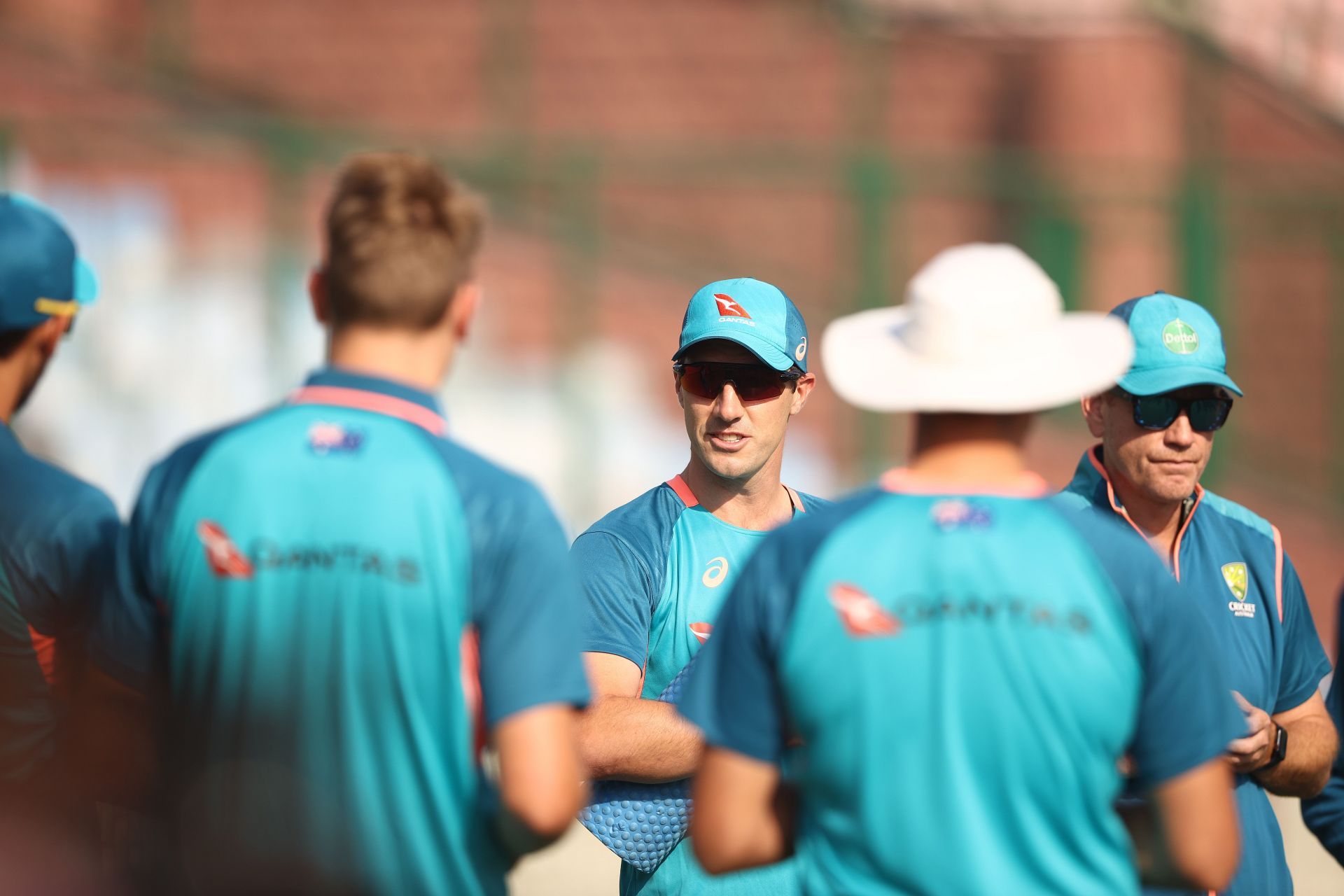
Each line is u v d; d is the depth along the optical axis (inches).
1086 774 257.9
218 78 1565.0
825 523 273.7
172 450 291.9
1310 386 1524.4
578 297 1475.1
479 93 1574.8
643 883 433.1
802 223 1514.5
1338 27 1536.7
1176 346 400.2
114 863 299.0
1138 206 1521.9
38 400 1338.6
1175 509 417.4
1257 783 400.5
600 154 1510.8
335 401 283.9
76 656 323.3
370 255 281.1
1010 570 261.3
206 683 276.1
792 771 299.7
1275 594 414.0
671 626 442.0
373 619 271.4
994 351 269.4
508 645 274.4
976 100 1563.7
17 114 1444.4
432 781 274.1
